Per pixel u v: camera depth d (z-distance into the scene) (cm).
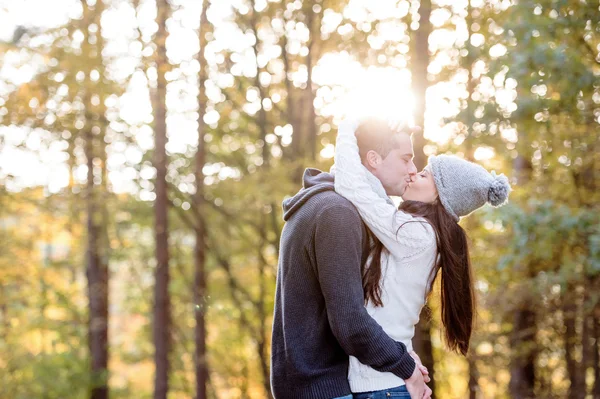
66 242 1507
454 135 861
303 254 209
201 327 1253
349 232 204
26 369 1383
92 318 1391
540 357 993
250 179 1044
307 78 1094
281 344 218
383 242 212
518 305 790
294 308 211
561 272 656
